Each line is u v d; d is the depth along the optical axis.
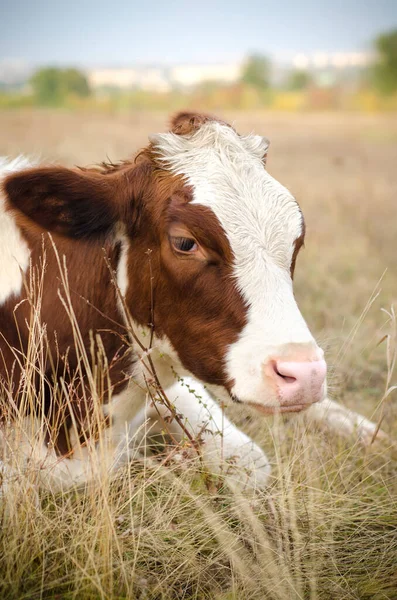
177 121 4.27
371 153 26.28
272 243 3.61
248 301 3.53
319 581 3.60
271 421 5.09
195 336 3.70
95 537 3.41
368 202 13.71
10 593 3.31
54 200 3.73
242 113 61.31
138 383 4.14
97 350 4.05
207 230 3.56
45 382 4.09
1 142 21.67
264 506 3.97
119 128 31.97
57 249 4.05
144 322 3.92
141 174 3.79
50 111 58.81
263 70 98.00
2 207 4.12
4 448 3.76
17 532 3.47
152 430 4.91
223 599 3.43
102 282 3.99
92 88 92.50
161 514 3.76
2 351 4.14
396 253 9.92
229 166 3.78
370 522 4.00
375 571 3.73
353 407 5.78
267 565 3.54
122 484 3.92
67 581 3.39
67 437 4.06
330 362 5.70
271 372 3.40
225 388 3.66
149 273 3.79
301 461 4.27
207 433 4.55
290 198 3.79
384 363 6.48
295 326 3.45
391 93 73.19
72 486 4.04
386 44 72.31
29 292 4.05
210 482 3.96
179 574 3.50
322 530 3.87
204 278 3.59
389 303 7.89
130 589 3.31
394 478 4.56
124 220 3.83
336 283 8.36
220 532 3.67
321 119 52.38
